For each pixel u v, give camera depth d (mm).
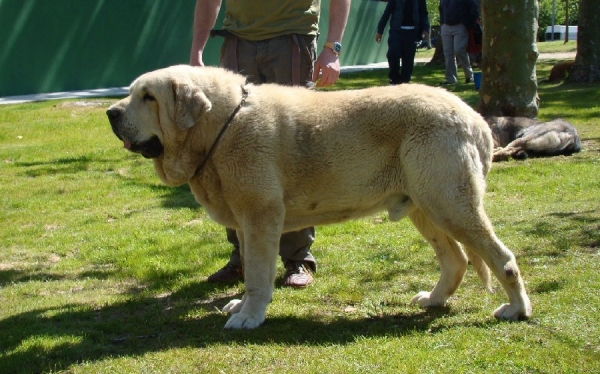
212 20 5266
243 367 3734
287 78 5168
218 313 4766
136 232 6973
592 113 12852
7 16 16969
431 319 4438
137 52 20062
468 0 17625
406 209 4422
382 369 3609
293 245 5316
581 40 17938
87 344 4203
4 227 7266
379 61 32000
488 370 3561
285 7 5129
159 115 4355
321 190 4379
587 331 3986
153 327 4539
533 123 9867
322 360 3771
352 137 4320
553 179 8227
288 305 4840
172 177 4500
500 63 10469
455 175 4148
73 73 18578
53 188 8828
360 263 5762
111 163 10227
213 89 4375
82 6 18500
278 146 4312
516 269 4188
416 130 4211
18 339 4305
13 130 12734
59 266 6043
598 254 5434
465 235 4188
